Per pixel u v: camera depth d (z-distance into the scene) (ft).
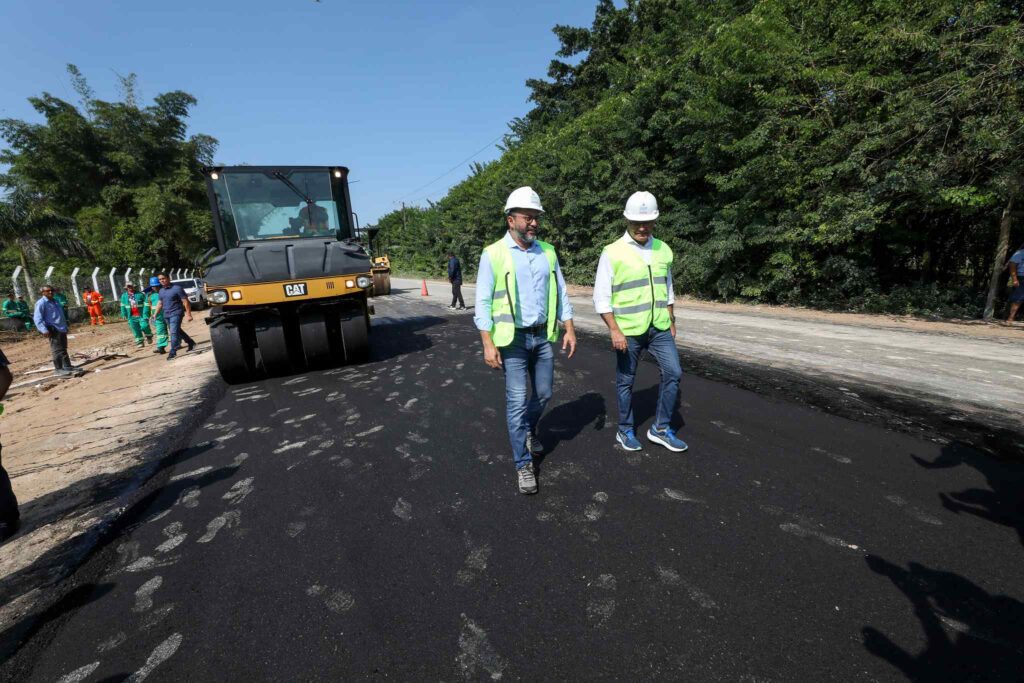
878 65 28.81
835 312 31.30
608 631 5.78
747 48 32.96
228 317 19.58
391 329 33.01
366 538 8.09
